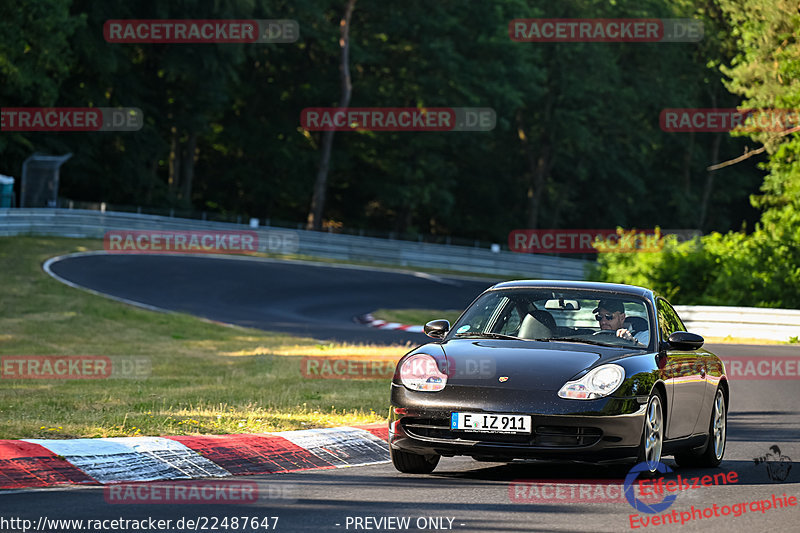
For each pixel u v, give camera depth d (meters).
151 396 42.03
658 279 109.12
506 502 23.06
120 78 190.38
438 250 180.88
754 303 102.31
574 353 27.00
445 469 28.36
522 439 25.33
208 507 21.78
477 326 29.78
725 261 107.81
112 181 192.12
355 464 29.27
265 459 28.08
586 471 28.28
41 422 30.86
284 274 142.25
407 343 84.19
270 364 59.78
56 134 182.38
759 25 124.44
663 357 28.02
